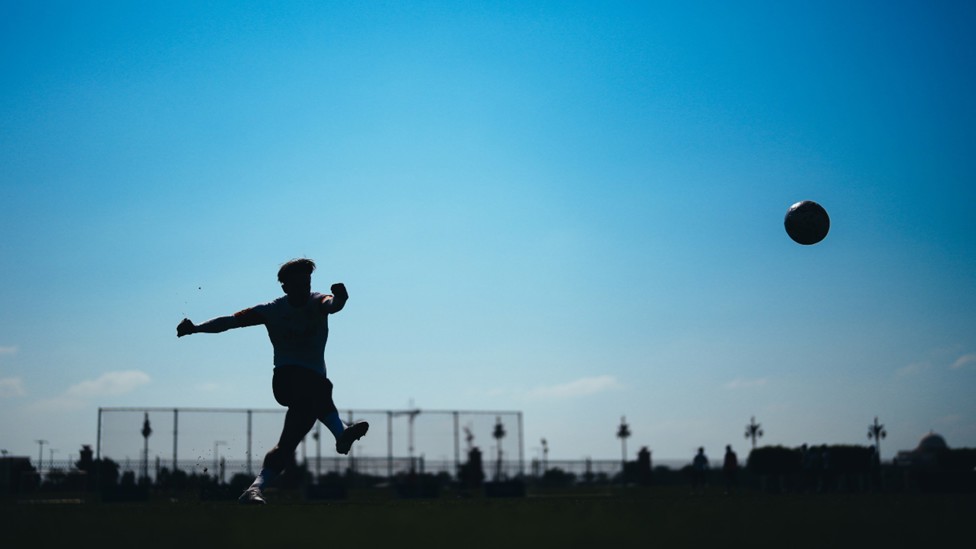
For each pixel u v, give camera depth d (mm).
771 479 36719
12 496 24953
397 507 6586
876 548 3367
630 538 3689
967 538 3742
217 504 7820
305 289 8148
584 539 3646
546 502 8117
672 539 3643
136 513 5457
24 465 26391
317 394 8180
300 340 8141
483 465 35594
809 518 4852
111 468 28906
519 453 36000
